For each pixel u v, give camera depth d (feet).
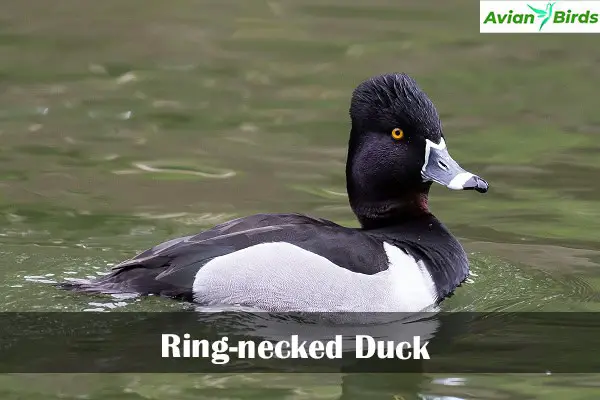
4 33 69.36
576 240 43.68
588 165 51.52
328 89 61.31
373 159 39.01
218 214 45.88
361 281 36.24
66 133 55.11
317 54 66.39
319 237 36.86
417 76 62.85
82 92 60.64
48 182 48.93
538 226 45.06
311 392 31.04
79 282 36.99
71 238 42.65
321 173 50.72
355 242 37.11
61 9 74.33
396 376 32.27
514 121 57.11
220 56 66.44
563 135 55.26
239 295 35.78
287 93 60.90
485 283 39.75
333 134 55.57
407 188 39.11
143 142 54.24
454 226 45.16
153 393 30.66
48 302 35.96
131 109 58.49
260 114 58.08
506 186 49.26
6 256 40.37
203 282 35.81
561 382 31.86
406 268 37.29
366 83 39.17
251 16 73.72
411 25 71.56
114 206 46.50
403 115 38.47
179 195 47.96
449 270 38.55
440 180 38.11
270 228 37.11
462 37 69.36
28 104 58.65
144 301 35.81
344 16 73.51
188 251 36.40
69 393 30.48
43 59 65.36
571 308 37.73
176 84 62.18
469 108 58.80
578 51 67.51
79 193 47.80
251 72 64.03
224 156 52.60
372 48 67.36
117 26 71.26
